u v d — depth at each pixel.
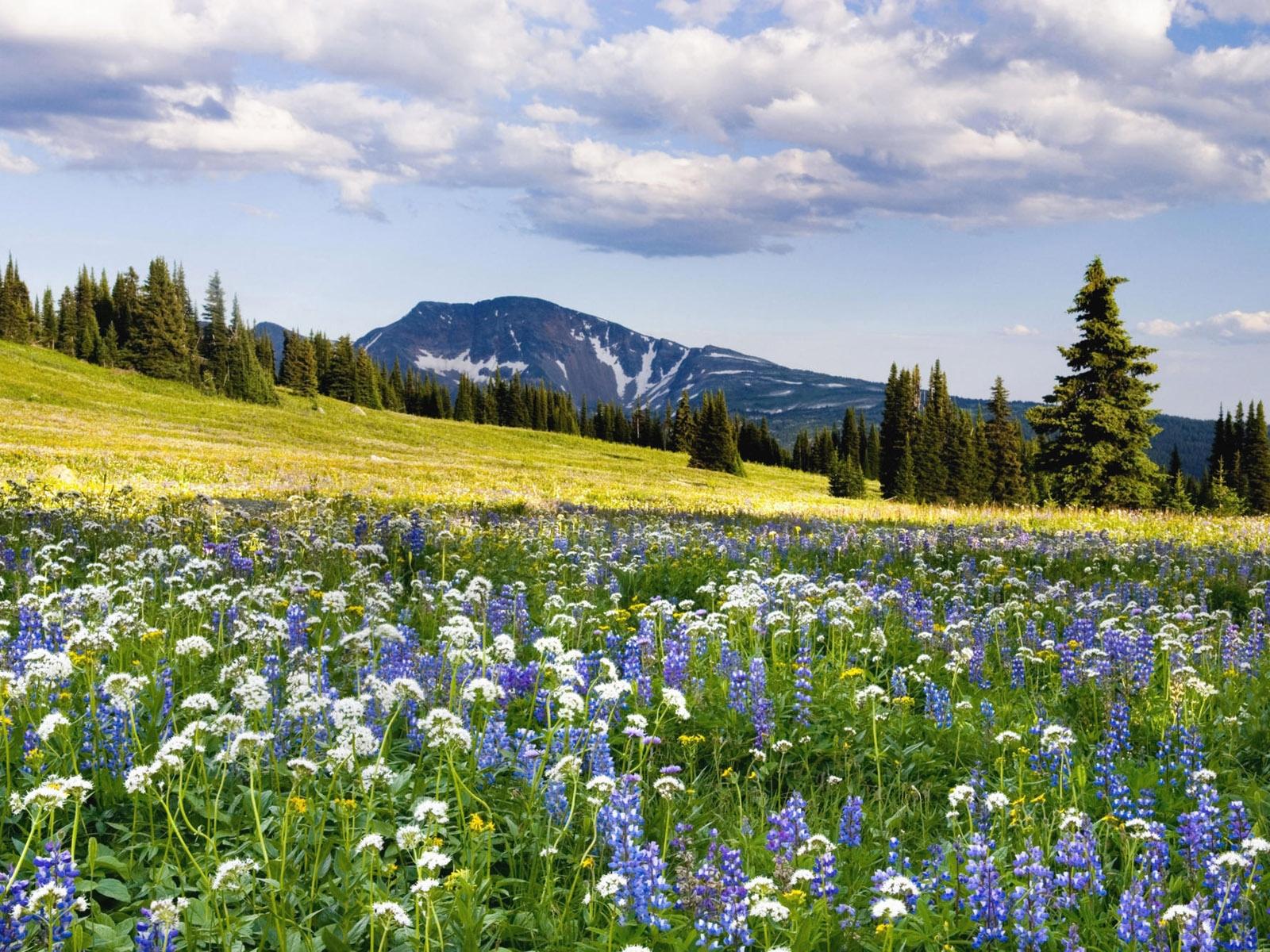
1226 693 8.98
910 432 108.12
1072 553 19.88
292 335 143.75
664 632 10.30
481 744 6.46
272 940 4.60
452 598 10.38
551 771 5.80
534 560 16.00
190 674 8.09
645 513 30.56
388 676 7.87
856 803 6.02
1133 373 50.78
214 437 81.88
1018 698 9.33
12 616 8.45
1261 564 17.73
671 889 4.89
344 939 4.60
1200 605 14.17
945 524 26.69
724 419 125.56
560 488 53.81
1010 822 6.24
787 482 127.69
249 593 9.43
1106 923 5.17
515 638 10.17
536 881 5.34
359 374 153.75
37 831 5.34
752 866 5.61
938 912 5.18
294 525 17.59
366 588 11.67
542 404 179.38
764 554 17.55
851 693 8.77
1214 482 109.56
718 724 8.12
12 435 57.59
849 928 4.97
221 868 4.48
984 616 12.20
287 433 96.88
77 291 150.12
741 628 10.99
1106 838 6.22
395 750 6.96
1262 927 5.14
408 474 57.28
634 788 6.08
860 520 31.22
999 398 93.75
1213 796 6.06
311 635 9.63
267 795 5.93
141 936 4.27
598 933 4.79
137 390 115.31
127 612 9.03
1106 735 8.02
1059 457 51.31
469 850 5.30
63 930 4.38
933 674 9.85
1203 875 5.52
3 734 6.12
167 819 5.84
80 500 19.72
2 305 137.25
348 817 5.40
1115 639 9.22
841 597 10.91
